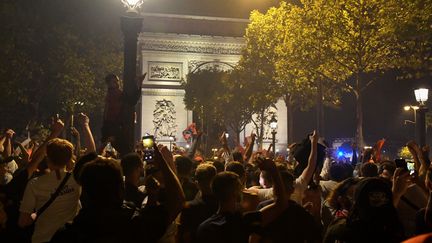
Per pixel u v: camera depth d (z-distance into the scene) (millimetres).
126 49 14250
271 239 7340
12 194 8289
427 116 51500
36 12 63812
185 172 9203
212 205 8133
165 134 80312
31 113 64500
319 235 7660
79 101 63312
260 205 8367
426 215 7602
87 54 66688
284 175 7973
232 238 6719
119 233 5066
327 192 12078
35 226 7551
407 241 3428
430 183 9109
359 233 6145
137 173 9094
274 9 55094
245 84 61500
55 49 62500
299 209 7559
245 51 60688
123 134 12914
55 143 7676
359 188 6246
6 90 55375
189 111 81312
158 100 80875
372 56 36750
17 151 15734
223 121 73625
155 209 5543
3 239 7812
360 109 37375
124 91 14008
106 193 5105
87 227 5016
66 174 7754
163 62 81812
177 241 8055
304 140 10984
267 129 82125
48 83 63406
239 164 9430
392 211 6129
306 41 37594
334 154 37844
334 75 41219
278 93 59000
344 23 35781
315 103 57781
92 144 10195
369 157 18594
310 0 38031
